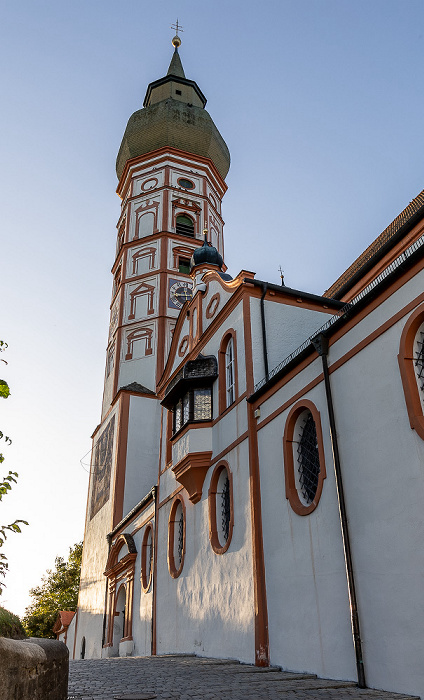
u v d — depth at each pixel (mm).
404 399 9344
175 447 18125
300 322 16844
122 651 22672
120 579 25750
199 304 20297
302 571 11430
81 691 8609
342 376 11086
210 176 41062
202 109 43219
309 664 10703
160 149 40312
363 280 19000
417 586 8414
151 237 37188
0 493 4574
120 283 37062
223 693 8523
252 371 15422
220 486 16312
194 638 16078
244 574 13586
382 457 9609
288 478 12469
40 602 55125
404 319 9727
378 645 8969
